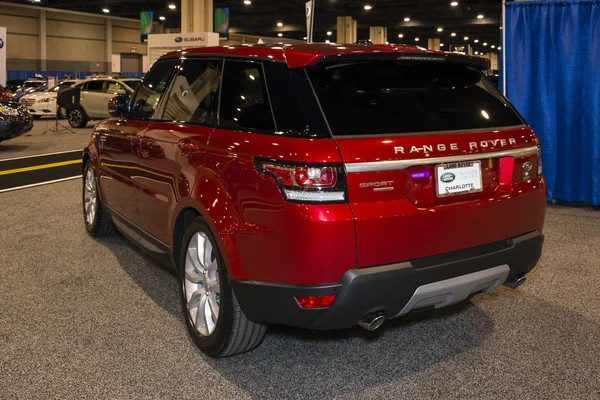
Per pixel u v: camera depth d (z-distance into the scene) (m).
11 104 11.39
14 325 3.21
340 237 2.23
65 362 2.78
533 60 6.33
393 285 2.33
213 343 2.74
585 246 4.88
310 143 2.27
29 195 6.99
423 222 2.40
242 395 2.51
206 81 3.06
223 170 2.59
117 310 3.46
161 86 3.58
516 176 2.76
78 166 9.37
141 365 2.77
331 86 2.46
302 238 2.23
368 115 2.43
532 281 4.03
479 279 2.57
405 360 2.86
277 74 2.56
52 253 4.61
